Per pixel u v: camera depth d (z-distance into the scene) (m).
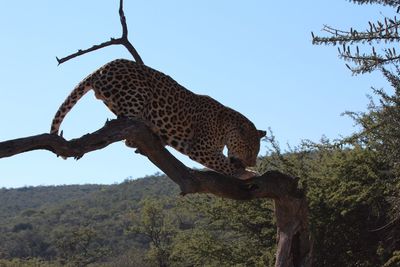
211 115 10.82
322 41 9.02
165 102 10.12
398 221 18.84
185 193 9.41
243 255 23.09
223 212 23.33
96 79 9.62
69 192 140.25
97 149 8.39
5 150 7.54
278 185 10.12
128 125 8.67
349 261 20.48
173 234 50.56
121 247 71.38
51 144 7.88
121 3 11.86
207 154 10.74
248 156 11.38
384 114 10.74
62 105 9.67
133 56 11.93
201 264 24.55
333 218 20.06
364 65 8.98
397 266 17.58
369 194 18.25
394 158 10.93
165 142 10.41
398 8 8.91
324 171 20.53
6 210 122.38
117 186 112.69
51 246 78.25
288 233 10.34
